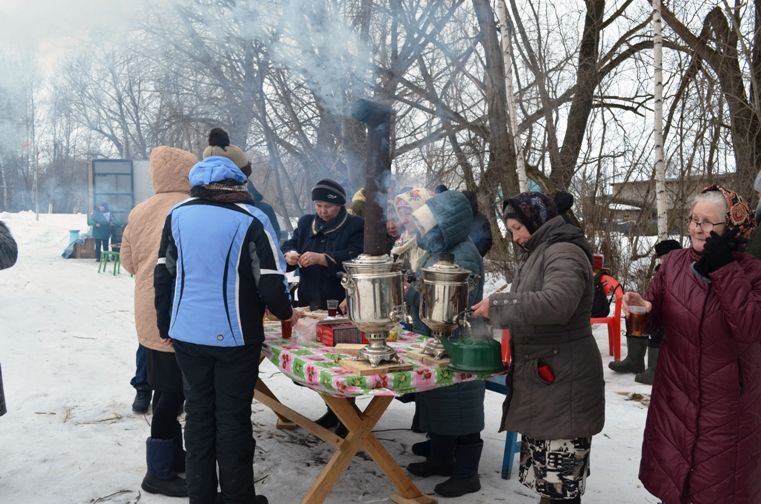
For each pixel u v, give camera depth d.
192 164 3.99
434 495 3.39
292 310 3.05
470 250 3.31
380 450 3.19
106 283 12.32
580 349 2.56
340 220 4.30
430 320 2.85
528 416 2.59
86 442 4.10
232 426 2.94
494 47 8.70
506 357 3.69
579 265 2.49
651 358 5.47
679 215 9.22
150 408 4.74
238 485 2.96
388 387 2.64
